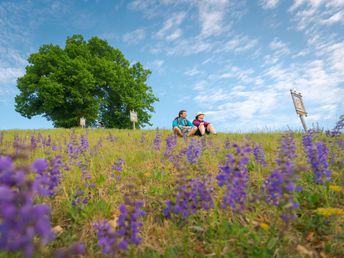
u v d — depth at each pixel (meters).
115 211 3.41
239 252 2.59
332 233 2.87
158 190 4.00
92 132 13.64
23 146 1.57
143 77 37.78
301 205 3.41
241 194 2.41
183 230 2.95
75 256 2.52
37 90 30.83
